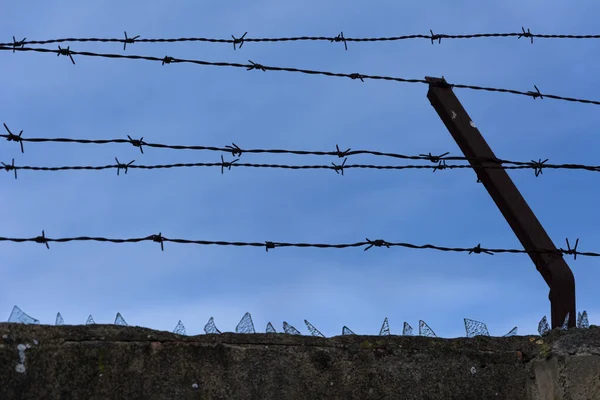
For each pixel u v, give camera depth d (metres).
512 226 5.31
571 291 5.07
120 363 4.36
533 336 4.95
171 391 4.38
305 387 4.56
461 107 5.51
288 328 4.68
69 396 4.25
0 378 4.18
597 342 4.83
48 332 4.31
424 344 4.77
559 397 4.75
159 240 4.74
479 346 4.85
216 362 4.48
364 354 4.68
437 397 4.70
